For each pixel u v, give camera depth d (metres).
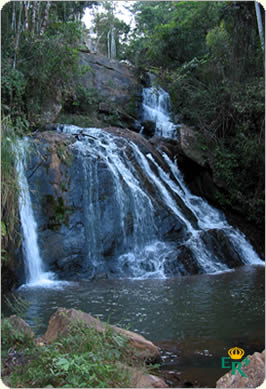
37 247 8.75
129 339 4.26
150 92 19.03
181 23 19.72
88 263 9.18
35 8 14.35
